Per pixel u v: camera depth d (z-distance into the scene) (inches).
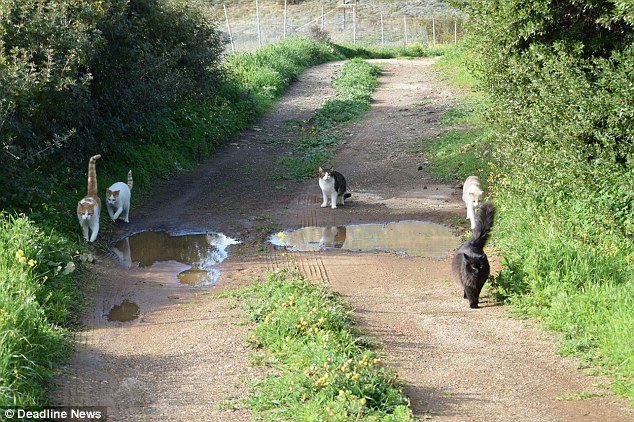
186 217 522.6
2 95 412.5
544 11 432.1
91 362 275.6
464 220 490.6
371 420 213.6
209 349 287.3
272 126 862.5
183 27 711.7
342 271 403.2
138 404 238.1
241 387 249.3
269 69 1099.9
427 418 224.1
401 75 1194.6
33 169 478.9
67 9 491.5
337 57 1496.1
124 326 321.7
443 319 326.3
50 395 240.8
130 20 590.6
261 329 294.8
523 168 452.8
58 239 405.1
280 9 2062.0
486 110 629.9
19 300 290.0
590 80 433.1
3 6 449.4
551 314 316.8
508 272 355.9
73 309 339.0
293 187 607.5
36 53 455.5
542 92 424.8
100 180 540.4
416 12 2130.9
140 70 609.9
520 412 230.5
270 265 415.5
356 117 878.4
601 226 386.3
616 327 288.2
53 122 483.8
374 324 317.4
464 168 607.8
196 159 705.6
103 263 417.4
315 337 279.4
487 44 489.4
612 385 251.9
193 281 390.9
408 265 411.5
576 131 403.2
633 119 383.2
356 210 531.8
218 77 818.8
